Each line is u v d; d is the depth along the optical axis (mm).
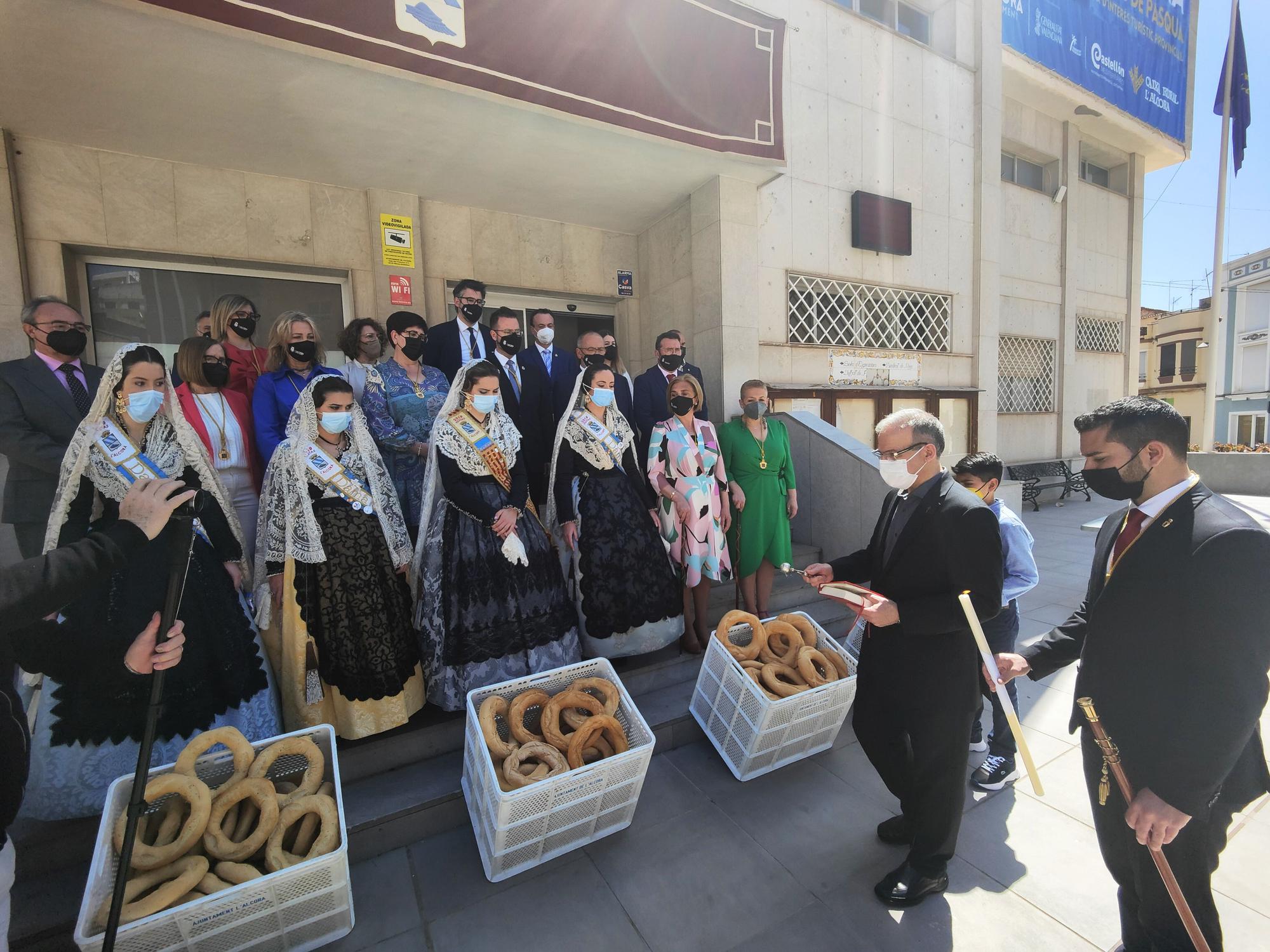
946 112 6918
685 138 4215
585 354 3820
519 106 3492
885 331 6598
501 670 2654
